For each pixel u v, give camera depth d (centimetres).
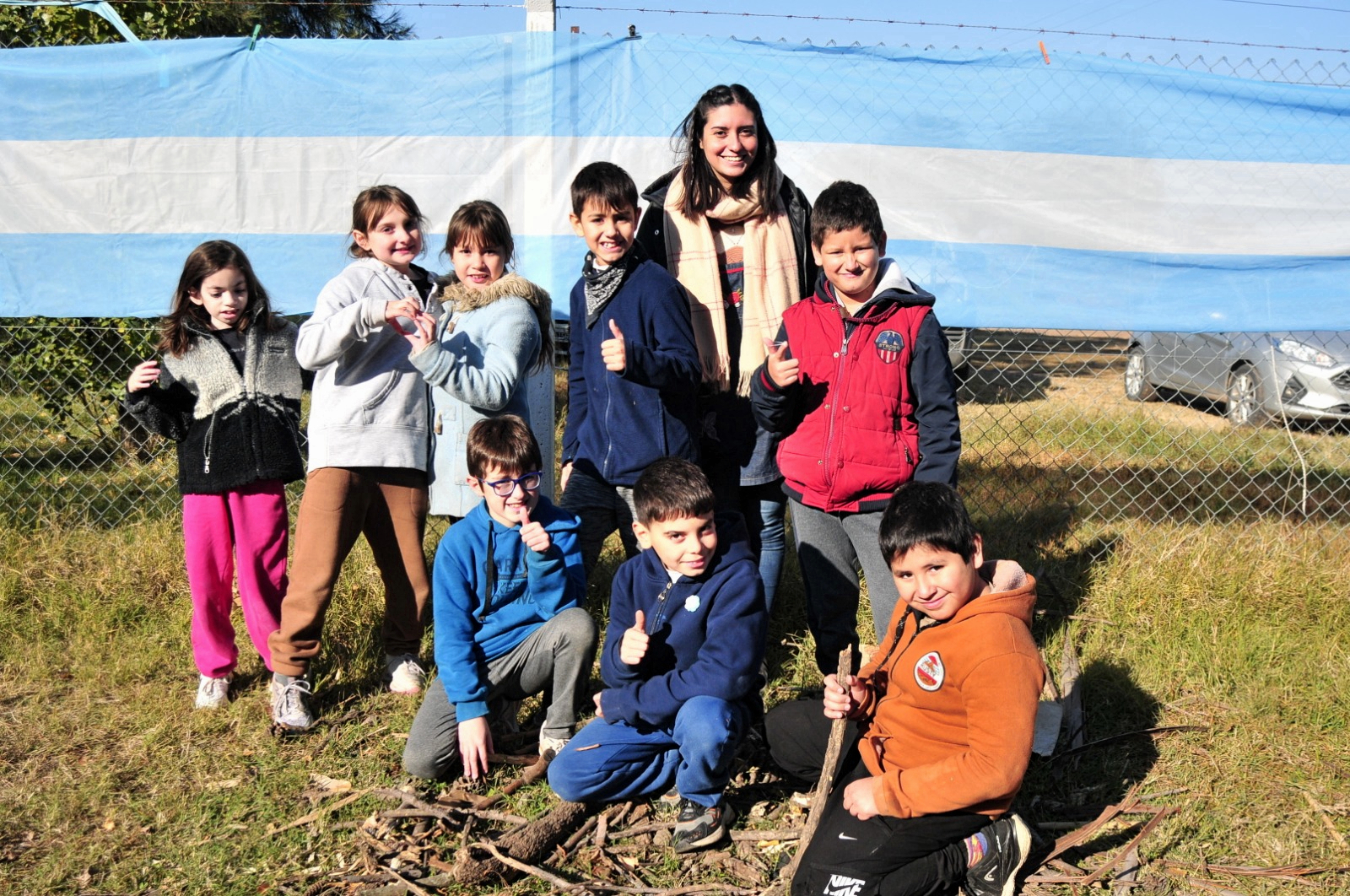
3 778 318
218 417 346
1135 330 455
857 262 310
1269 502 582
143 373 336
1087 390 976
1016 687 247
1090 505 562
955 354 850
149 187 450
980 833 258
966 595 255
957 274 451
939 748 262
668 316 335
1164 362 848
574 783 289
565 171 447
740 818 303
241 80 444
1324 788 312
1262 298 454
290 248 454
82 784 314
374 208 345
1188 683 373
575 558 328
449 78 443
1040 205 448
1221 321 455
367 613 416
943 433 313
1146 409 856
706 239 356
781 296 355
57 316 459
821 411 325
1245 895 267
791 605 434
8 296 457
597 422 351
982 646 250
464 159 448
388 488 351
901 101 442
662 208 369
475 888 269
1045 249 450
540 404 382
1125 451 696
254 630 359
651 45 441
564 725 322
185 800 307
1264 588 427
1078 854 283
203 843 288
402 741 339
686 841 281
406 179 449
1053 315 454
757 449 361
